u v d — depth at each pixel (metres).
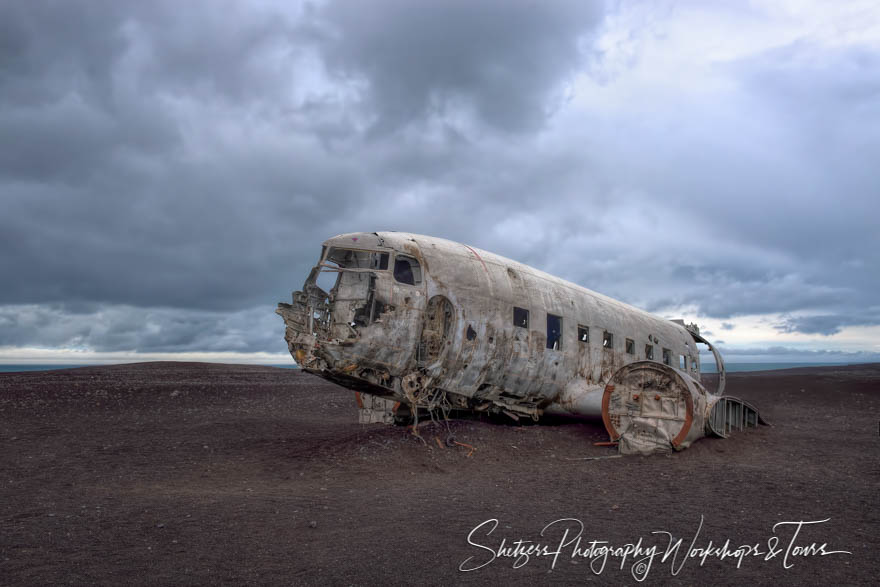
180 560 5.46
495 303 13.05
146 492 8.66
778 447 13.53
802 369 56.78
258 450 12.60
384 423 15.02
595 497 8.35
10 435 14.74
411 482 9.52
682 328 21.98
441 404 12.95
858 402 27.25
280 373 44.69
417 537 6.26
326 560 5.48
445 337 12.34
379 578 5.04
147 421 18.03
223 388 30.45
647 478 9.79
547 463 11.30
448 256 12.70
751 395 31.67
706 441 13.58
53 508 7.55
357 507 7.62
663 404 12.35
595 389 14.70
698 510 7.54
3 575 5.05
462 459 11.27
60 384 28.98
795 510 7.53
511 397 14.06
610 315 16.95
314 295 11.48
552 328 14.84
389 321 11.24
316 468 10.51
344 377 11.26
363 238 11.88
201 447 13.05
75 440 14.05
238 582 4.91
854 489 8.70
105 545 5.93
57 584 4.85
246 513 7.27
